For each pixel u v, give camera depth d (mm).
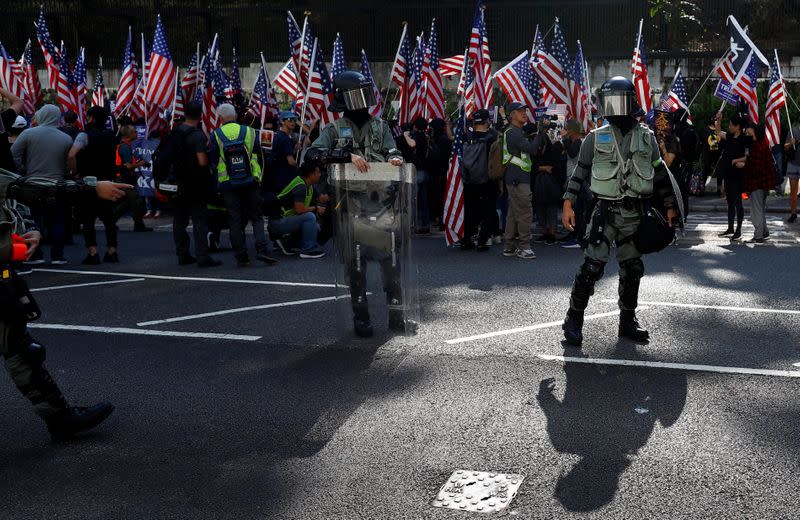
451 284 8648
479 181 10734
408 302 6398
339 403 5000
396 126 13633
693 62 20297
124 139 13820
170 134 9805
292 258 10492
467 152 10766
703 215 15312
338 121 6383
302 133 12820
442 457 4176
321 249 10633
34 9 24188
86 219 10211
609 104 5742
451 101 20625
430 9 21594
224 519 3594
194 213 9852
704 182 18016
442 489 3822
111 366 5898
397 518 3559
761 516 3508
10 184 4215
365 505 3684
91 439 4539
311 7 21969
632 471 3971
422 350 6082
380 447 4324
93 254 10320
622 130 5855
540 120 10742
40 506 3762
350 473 4016
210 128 13828
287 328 6840
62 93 16406
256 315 7332
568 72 12766
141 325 7070
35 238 4301
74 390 5383
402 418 4727
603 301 7625
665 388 5184
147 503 3764
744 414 4715
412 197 6285
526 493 3760
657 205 5984
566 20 20922
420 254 10836
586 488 3801
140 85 16281
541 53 12812
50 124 9578
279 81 15414
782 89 13977
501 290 8273
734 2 21031
